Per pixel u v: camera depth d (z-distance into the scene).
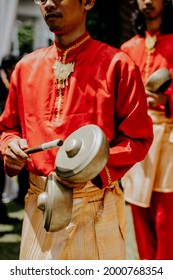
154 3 3.79
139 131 2.28
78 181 1.99
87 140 2.00
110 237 2.32
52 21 2.26
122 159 2.23
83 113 2.27
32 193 2.41
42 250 2.30
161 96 3.59
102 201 2.32
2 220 5.57
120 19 9.12
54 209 2.00
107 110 2.27
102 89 2.27
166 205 3.80
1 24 6.15
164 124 3.75
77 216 2.27
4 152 2.32
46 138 2.31
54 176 2.07
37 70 2.40
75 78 2.30
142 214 3.94
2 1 6.12
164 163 3.75
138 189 3.81
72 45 2.32
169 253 3.82
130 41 4.06
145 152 2.32
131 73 2.28
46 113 2.34
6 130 2.54
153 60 3.88
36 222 2.35
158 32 3.89
